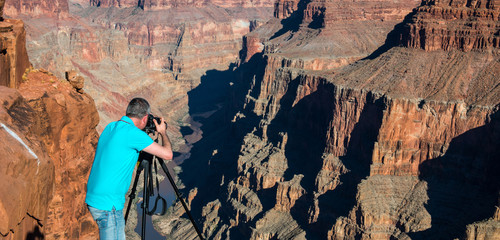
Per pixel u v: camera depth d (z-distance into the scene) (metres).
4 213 7.00
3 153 8.05
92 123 29.22
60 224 25.03
